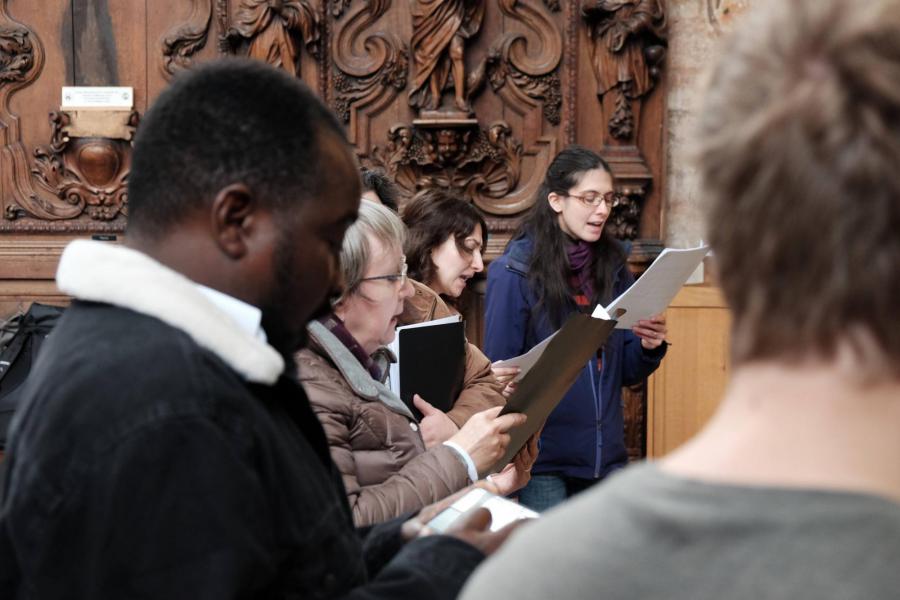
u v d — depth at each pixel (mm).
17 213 5898
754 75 727
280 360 1365
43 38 5836
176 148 1369
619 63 5629
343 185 1438
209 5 5801
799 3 725
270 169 1366
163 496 1190
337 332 2555
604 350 4145
